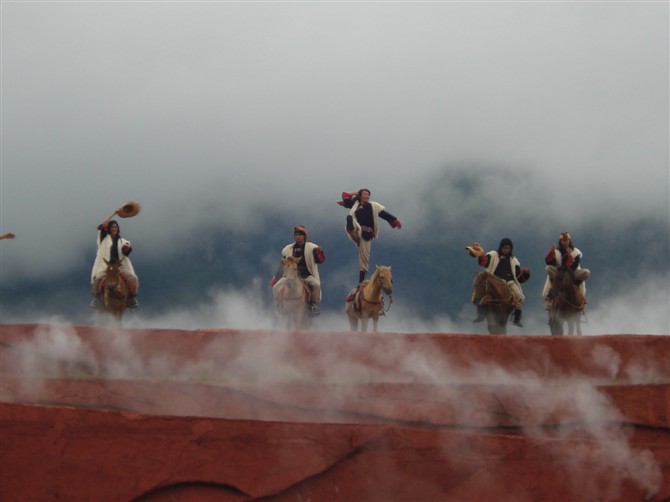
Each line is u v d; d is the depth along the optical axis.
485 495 41.88
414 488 41.62
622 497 42.84
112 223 51.56
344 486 41.38
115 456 40.78
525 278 53.09
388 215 54.81
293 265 52.31
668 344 46.44
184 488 40.94
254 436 41.38
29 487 40.38
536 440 42.72
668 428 44.22
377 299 51.81
